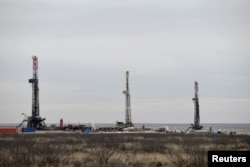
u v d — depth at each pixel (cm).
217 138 8331
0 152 4419
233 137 8838
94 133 11538
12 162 3519
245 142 6688
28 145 5581
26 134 10206
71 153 4422
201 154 4112
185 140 7488
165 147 5525
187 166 3503
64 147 5203
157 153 4703
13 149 4641
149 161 3912
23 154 3834
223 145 5950
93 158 3988
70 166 3491
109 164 3559
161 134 11012
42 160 3603
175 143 6506
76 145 5797
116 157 4097
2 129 11812
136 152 4819
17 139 7419
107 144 5991
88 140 7319
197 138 8362
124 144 5841
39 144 5909
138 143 6469
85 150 4912
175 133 12150
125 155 4428
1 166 3356
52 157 3775
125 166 3519
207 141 7094
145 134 10919
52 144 5928
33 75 13362
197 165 3459
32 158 3669
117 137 8694
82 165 3497
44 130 13275
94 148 5169
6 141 6638
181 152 4634
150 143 6494
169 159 4022
